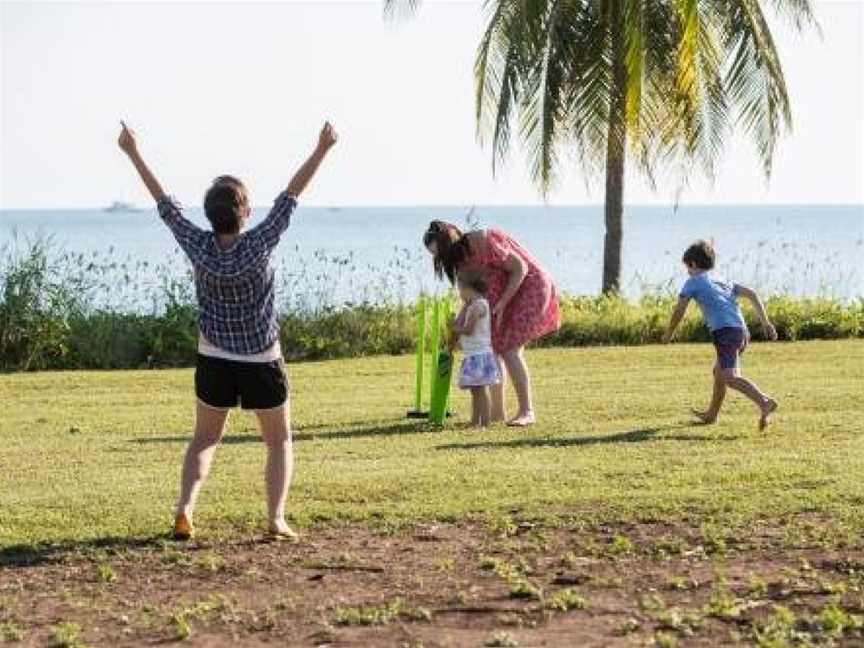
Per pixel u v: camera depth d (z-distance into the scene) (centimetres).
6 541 919
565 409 1580
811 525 929
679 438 1331
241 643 718
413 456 1230
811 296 2652
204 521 969
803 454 1211
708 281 1420
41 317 2195
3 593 812
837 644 696
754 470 1124
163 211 907
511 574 826
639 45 2316
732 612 745
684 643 703
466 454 1233
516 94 2673
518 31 2586
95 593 811
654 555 868
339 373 2020
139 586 824
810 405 1577
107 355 2195
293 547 905
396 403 1675
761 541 896
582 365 2070
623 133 2648
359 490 1066
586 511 981
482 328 1449
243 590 812
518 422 1456
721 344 1400
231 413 1548
